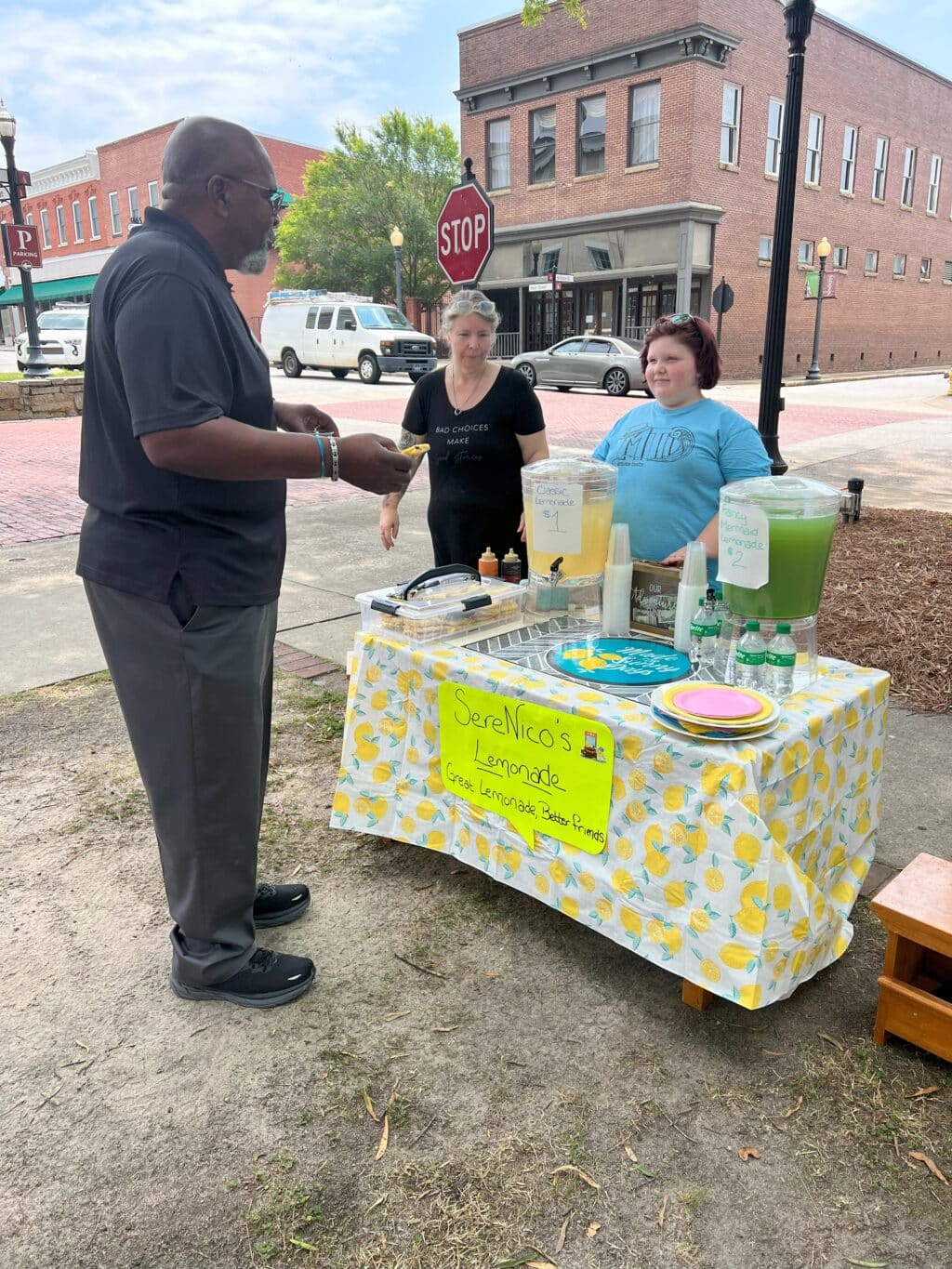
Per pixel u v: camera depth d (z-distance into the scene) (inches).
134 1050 81.5
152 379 65.6
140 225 72.7
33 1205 66.6
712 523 104.0
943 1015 75.0
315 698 159.5
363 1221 65.0
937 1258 61.2
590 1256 62.0
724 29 818.2
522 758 91.0
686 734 76.2
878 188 1102.4
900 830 113.0
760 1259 61.6
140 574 73.9
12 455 440.8
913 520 272.4
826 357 1096.2
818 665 94.4
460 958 93.4
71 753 139.6
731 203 891.4
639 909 83.7
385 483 77.9
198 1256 62.6
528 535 106.0
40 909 101.9
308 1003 87.2
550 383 751.7
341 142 1197.7
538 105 931.3
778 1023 83.2
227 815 81.3
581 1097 75.3
